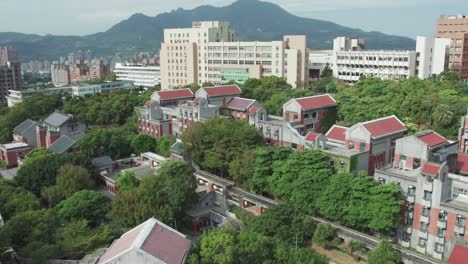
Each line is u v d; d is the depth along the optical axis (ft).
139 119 490.49
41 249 209.87
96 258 203.82
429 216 232.73
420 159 257.55
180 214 276.21
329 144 321.73
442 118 363.35
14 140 505.66
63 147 411.13
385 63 631.56
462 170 266.77
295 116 378.94
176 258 167.94
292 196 266.36
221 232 200.44
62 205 279.69
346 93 445.37
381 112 388.98
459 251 194.08
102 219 277.64
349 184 247.50
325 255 222.89
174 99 501.15
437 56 615.16
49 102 597.52
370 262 215.31
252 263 187.01
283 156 291.99
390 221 229.25
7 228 226.17
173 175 287.28
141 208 252.01
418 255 220.23
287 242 233.55
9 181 330.13
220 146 329.31
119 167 397.80
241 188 314.76
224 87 491.31
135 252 158.71
